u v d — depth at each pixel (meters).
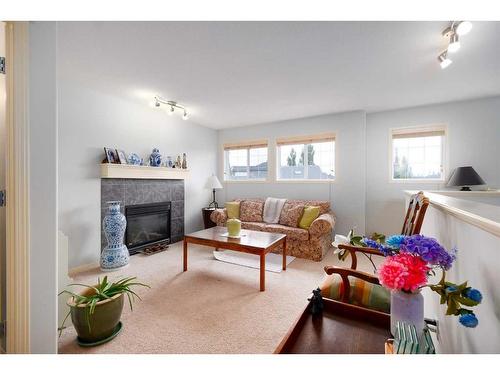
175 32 1.84
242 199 4.82
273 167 4.73
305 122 4.39
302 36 1.89
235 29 1.80
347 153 4.04
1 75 1.26
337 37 1.90
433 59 2.25
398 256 0.83
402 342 0.70
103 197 3.16
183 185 4.49
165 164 4.04
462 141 3.47
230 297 2.23
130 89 3.03
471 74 2.58
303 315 1.01
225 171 5.36
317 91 3.08
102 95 3.15
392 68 2.43
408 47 2.04
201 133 4.93
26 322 1.18
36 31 1.22
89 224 3.00
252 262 3.20
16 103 1.15
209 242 2.77
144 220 3.79
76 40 1.95
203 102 3.52
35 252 1.21
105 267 2.88
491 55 2.16
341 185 4.09
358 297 1.42
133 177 3.46
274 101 3.47
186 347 1.56
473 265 0.84
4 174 1.27
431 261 0.74
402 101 3.48
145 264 3.12
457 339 0.93
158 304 2.10
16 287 1.16
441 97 3.31
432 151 3.73
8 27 1.15
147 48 2.07
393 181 3.92
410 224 1.60
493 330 0.68
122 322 1.83
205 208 4.89
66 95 2.77
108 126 3.22
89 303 1.55
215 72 2.54
